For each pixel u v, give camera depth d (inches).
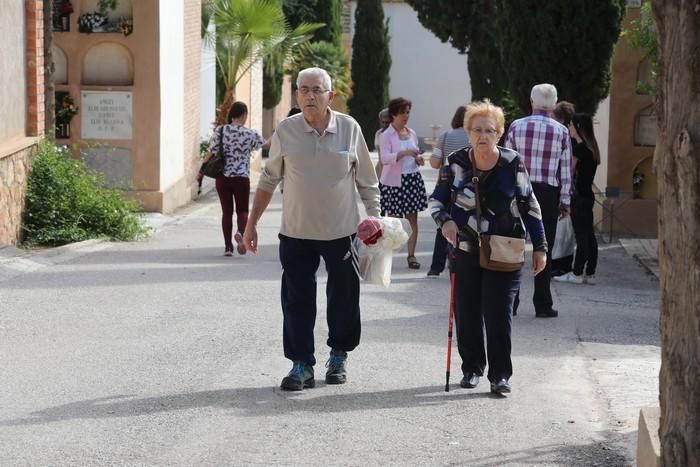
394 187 826.8
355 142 449.1
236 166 868.0
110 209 943.7
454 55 3129.9
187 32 1346.0
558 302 701.9
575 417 414.9
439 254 781.3
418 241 1041.5
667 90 258.7
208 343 531.8
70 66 1155.3
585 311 668.1
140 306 627.5
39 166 890.7
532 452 369.7
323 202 442.3
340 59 2578.7
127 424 395.9
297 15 2561.5
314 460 359.3
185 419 403.2
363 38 2851.9
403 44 3137.3
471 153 445.4
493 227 440.5
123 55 1157.7
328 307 457.7
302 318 450.0
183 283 714.2
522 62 1069.8
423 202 832.9
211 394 439.2
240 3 1553.9
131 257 844.6
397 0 3120.1
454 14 1525.6
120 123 1162.6
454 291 452.4
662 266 265.0
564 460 360.5
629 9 1096.2
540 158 628.1
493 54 1519.4
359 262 449.1
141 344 528.1
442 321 606.9
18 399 427.2
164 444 373.4
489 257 435.2
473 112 439.8
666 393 265.1
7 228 828.6
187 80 1354.6
